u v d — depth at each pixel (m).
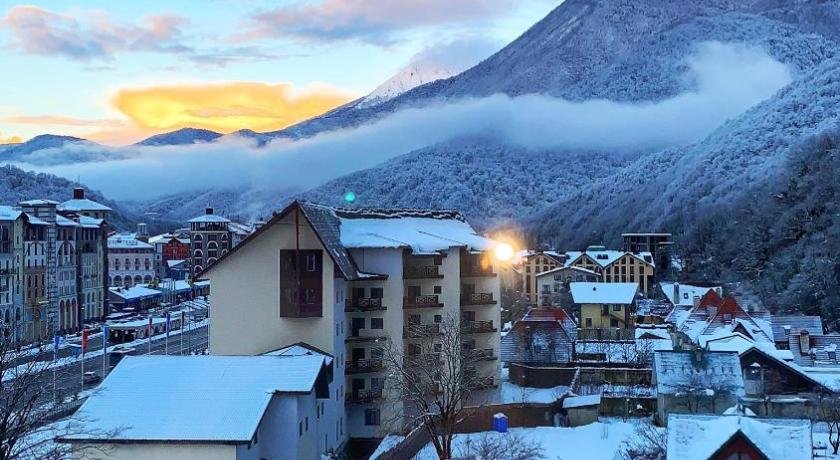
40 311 175.50
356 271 89.94
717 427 52.38
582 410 91.69
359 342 90.00
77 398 103.31
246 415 61.22
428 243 97.00
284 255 83.25
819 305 162.25
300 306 82.56
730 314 125.19
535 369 111.94
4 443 51.44
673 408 85.81
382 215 102.94
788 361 101.19
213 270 84.94
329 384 78.19
